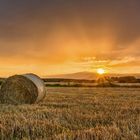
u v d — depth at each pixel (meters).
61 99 21.28
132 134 8.30
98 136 7.96
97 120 11.27
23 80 20.42
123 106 16.27
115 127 9.12
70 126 10.01
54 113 12.84
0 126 9.36
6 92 20.89
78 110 14.20
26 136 8.50
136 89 41.66
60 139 7.70
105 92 32.31
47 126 9.60
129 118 11.56
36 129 9.12
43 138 8.06
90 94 27.97
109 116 12.10
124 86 55.16
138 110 14.57
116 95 26.48
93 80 64.19
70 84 60.59
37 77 21.42
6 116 11.77
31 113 12.77
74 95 26.22
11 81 20.81
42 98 20.98
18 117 11.49
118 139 7.91
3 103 20.80
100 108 15.25
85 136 7.91
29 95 20.33
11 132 8.80
